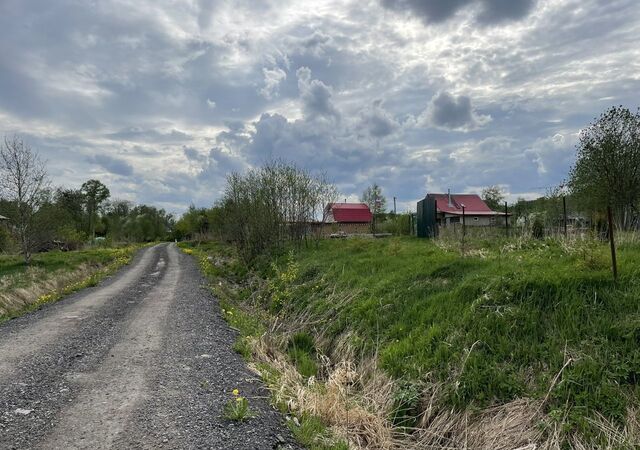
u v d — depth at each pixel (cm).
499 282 779
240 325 1080
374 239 2144
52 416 532
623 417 485
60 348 848
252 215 2406
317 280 1341
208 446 461
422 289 930
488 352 647
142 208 9831
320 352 918
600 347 566
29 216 2572
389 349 762
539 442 504
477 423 561
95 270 2580
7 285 1584
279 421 544
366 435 575
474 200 4788
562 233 1253
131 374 687
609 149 1440
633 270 705
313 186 2472
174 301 1434
